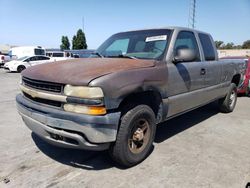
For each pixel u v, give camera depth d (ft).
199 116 19.54
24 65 68.59
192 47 14.71
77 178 10.11
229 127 16.85
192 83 14.06
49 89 9.79
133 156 10.79
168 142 13.96
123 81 9.68
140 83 10.28
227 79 19.04
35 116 10.22
